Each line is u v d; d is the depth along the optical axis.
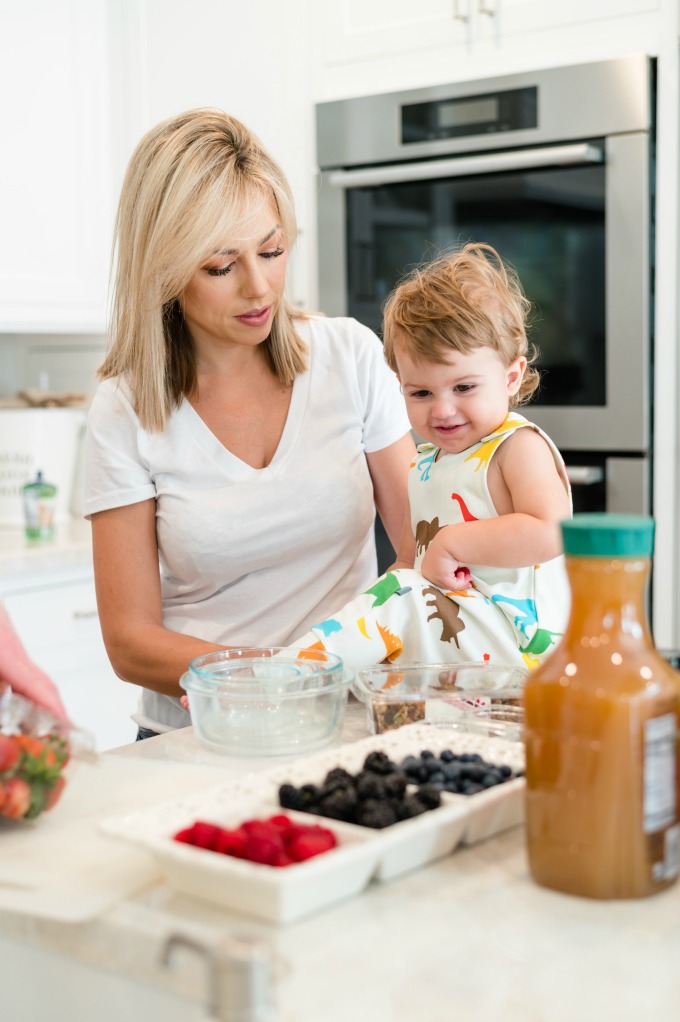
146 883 0.75
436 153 2.38
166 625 1.49
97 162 2.78
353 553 1.49
